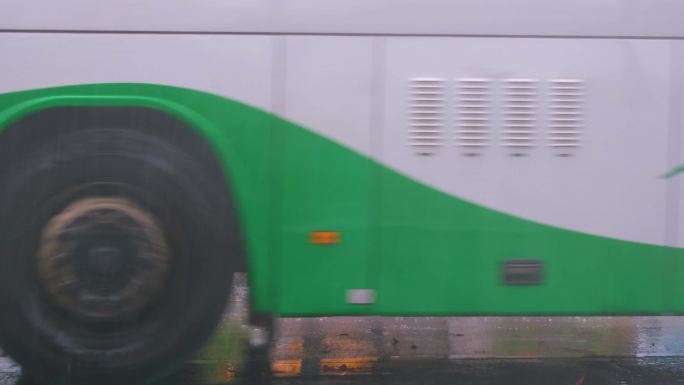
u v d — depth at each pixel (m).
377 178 5.04
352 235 5.07
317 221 5.05
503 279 5.14
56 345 4.98
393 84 5.02
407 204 5.07
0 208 4.91
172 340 5.06
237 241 5.12
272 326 5.53
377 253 5.08
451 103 5.05
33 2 4.86
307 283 5.08
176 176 4.98
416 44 5.02
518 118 5.09
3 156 4.95
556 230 5.14
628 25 5.11
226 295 5.14
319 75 4.98
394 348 6.44
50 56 4.87
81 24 4.87
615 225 5.16
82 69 4.88
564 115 5.10
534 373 5.85
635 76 5.11
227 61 4.94
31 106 4.84
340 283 5.09
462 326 7.11
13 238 4.90
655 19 5.11
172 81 4.92
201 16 4.92
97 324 4.99
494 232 5.12
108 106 4.91
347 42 4.99
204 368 5.86
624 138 5.14
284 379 5.65
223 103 4.95
